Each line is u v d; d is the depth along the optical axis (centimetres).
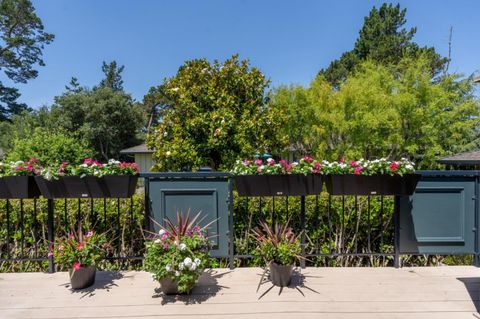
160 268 186
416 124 769
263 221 246
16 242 257
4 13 1845
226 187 240
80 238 210
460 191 242
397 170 221
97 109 1631
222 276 226
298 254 220
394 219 244
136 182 231
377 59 1320
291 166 225
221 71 590
